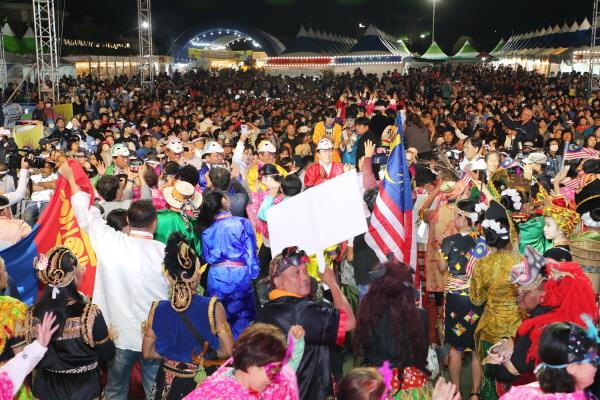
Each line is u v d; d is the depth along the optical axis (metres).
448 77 41.66
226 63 58.38
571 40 44.69
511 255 5.17
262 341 3.15
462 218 5.81
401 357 4.32
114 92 31.20
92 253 5.82
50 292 4.29
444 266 5.95
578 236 6.05
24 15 45.16
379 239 5.80
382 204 5.80
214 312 4.43
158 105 25.39
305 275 4.25
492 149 10.71
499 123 16.92
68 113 21.36
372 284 4.45
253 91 38.97
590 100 26.31
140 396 5.64
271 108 25.25
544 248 5.96
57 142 14.06
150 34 31.23
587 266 5.97
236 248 5.80
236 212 7.03
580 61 39.03
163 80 38.62
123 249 5.09
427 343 4.43
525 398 3.27
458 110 22.69
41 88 22.42
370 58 49.03
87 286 5.75
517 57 52.62
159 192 7.55
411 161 8.39
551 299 4.33
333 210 4.68
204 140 12.91
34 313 4.27
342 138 12.36
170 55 52.22
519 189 6.84
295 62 50.72
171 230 6.16
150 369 5.18
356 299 6.63
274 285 4.34
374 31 50.12
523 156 11.14
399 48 53.28
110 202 6.95
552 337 3.20
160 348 4.47
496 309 5.15
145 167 7.61
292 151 14.23
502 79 40.28
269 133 15.30
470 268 5.66
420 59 51.62
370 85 39.41
